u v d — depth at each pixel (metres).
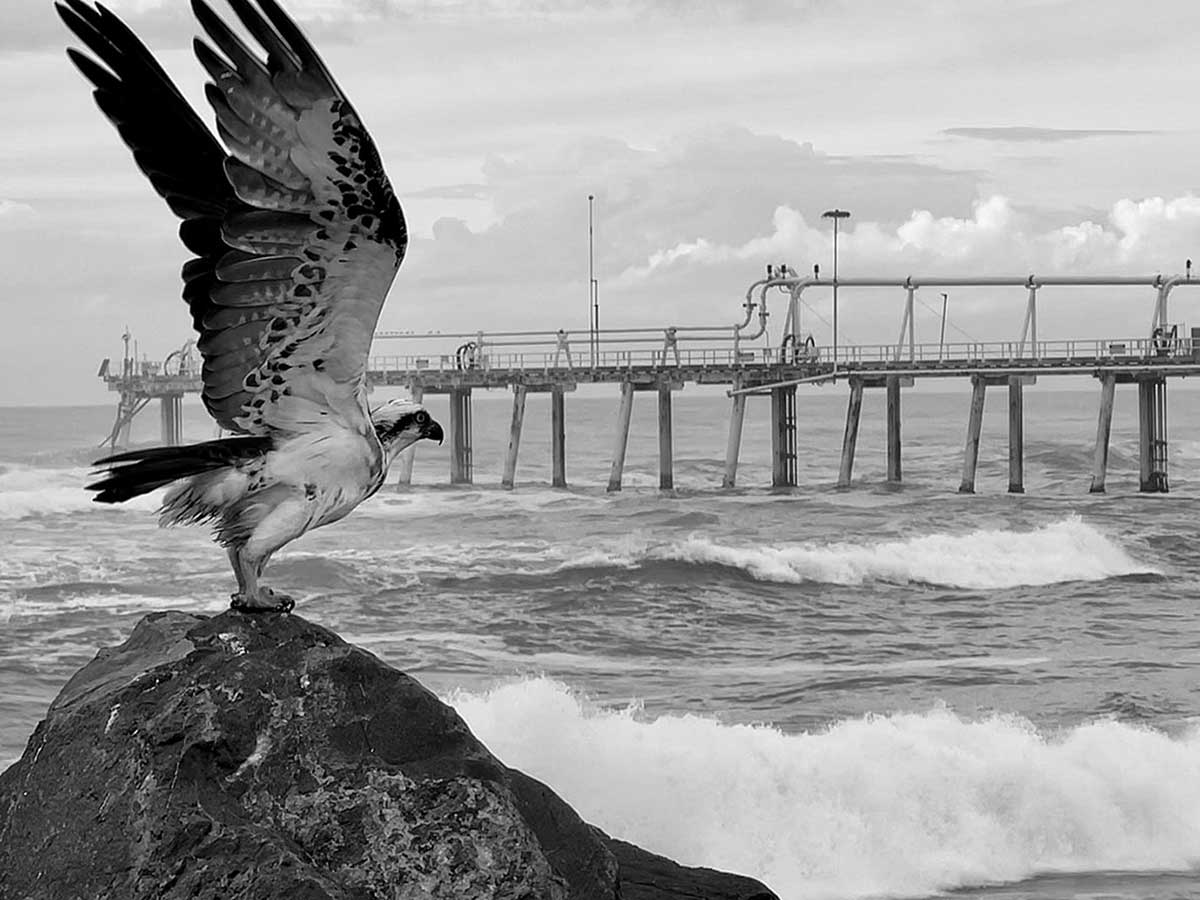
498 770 8.46
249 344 7.02
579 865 8.80
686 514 53.06
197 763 8.02
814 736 19.89
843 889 17.39
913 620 32.97
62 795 8.11
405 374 69.06
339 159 6.52
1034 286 64.88
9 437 124.75
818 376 64.75
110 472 7.21
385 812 8.17
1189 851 18.25
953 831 18.36
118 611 31.19
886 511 55.62
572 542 44.47
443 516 54.25
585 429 160.25
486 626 31.14
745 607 34.22
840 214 70.62
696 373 66.00
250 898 7.69
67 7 6.61
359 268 6.87
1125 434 136.00
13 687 24.11
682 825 18.33
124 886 7.81
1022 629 31.77
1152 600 36.22
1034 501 58.91
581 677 26.00
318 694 8.27
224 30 6.28
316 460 7.36
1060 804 18.69
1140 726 21.72
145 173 6.79
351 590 35.12
